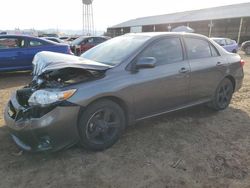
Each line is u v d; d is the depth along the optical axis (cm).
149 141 397
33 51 907
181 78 435
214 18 3772
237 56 560
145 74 391
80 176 311
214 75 495
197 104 482
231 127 457
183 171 323
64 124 324
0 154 353
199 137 414
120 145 383
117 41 459
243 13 3538
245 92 702
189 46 465
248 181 306
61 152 359
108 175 313
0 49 858
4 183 297
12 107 360
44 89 334
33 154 353
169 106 435
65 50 968
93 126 354
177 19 4575
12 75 935
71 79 351
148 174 316
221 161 346
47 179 305
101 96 346
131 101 379
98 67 352
